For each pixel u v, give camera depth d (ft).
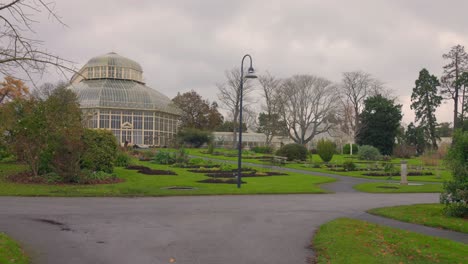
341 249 31.17
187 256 28.89
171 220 42.60
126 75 275.80
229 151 214.69
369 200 64.64
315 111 246.06
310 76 244.63
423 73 267.18
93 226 38.45
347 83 265.54
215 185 79.30
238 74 237.86
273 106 248.93
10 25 28.63
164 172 102.32
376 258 28.81
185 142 247.29
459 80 241.55
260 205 55.98
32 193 59.77
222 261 27.86
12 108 77.61
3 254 25.84
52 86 161.58
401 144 264.11
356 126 250.78
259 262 27.89
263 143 310.45
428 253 30.73
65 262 26.73
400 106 255.70
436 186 88.63
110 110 244.63
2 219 40.73
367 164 152.46
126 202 55.36
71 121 80.33
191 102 303.07
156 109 252.83
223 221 42.83
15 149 76.43
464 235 40.04
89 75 273.33
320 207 55.62
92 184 74.43
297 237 36.04
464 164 49.49
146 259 27.86
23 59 29.07
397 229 40.65
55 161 74.38
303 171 126.11
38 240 32.45
